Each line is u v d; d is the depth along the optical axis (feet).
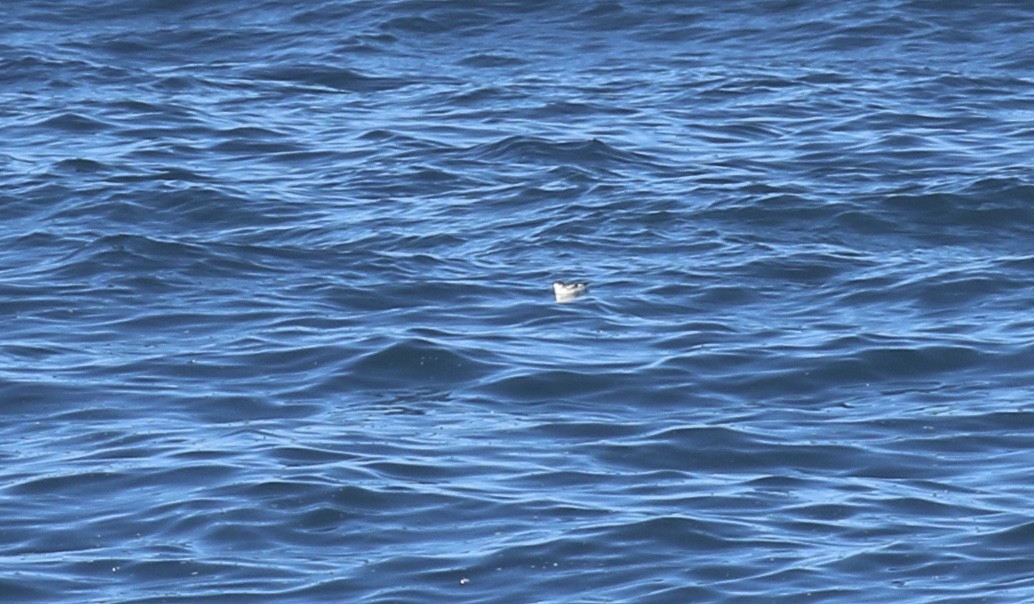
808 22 234.58
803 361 120.67
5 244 151.23
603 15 240.94
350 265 145.18
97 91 206.28
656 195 163.12
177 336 128.67
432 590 88.43
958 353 121.80
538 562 90.99
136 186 166.61
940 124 188.14
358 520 95.86
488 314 132.87
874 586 88.17
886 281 139.33
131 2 253.65
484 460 104.27
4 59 219.61
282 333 128.36
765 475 102.53
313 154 180.45
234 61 224.94
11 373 119.85
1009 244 149.69
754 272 142.10
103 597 87.76
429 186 168.86
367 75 216.33
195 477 101.35
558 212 159.33
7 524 95.86
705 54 224.33
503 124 190.60
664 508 97.30
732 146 181.16
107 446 106.93
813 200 159.63
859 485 100.89
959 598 86.58
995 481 101.35
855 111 193.57
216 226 157.48
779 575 89.40
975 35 227.61
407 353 121.70
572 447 106.42
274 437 107.86
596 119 192.54
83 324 131.23
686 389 116.26
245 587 88.58
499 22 240.53
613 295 137.08
